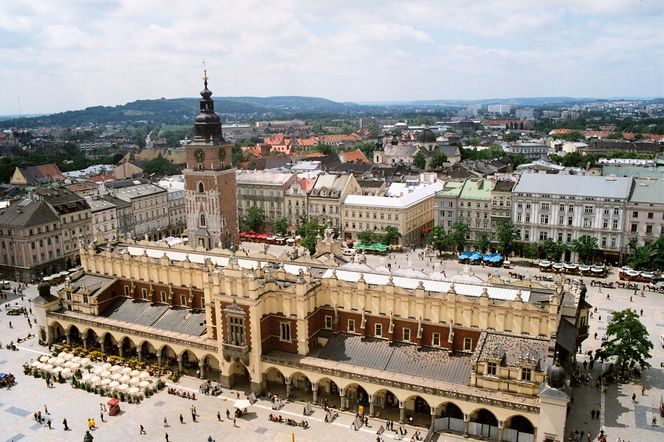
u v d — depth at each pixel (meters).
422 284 89.19
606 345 98.19
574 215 168.00
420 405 88.56
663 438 79.75
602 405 88.69
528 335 83.25
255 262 112.94
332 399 93.38
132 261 116.69
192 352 101.75
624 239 162.88
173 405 93.50
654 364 102.94
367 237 193.12
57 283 162.62
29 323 129.88
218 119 169.00
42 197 173.00
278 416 88.31
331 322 97.50
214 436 83.94
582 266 158.12
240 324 93.44
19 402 95.88
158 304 115.19
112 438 84.50
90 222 184.75
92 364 107.12
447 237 183.00
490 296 88.38
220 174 168.00
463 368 84.25
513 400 75.62
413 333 91.12
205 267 105.81
